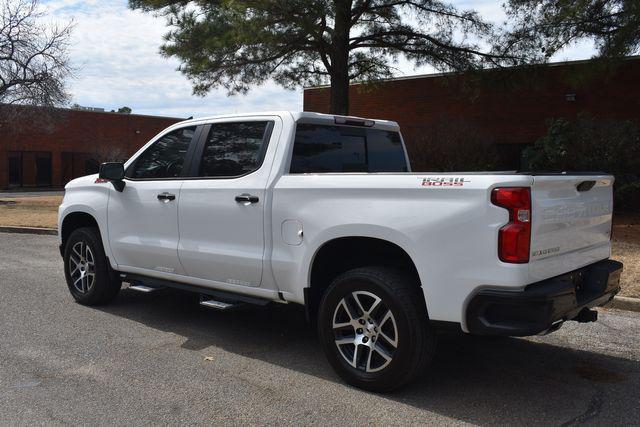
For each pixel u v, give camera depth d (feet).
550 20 42.14
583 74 40.55
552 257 12.54
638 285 22.65
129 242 19.01
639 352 16.58
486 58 49.96
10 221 50.39
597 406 12.89
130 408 12.51
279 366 15.25
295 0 42.37
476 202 11.87
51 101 73.82
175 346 16.79
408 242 12.69
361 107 70.23
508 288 11.60
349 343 13.84
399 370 12.87
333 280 14.66
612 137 42.11
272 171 15.46
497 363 15.61
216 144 17.21
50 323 18.92
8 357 15.57
